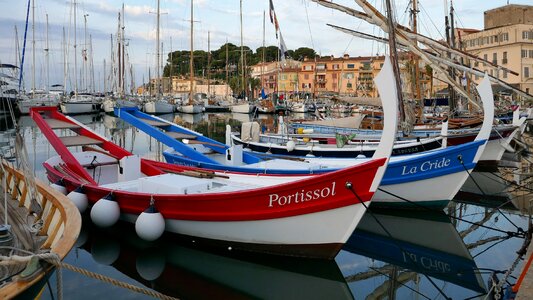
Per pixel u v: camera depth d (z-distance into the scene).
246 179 10.80
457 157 11.62
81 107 55.91
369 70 78.00
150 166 12.16
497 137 19.00
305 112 63.34
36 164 19.44
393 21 18.19
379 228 11.64
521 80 54.78
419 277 8.73
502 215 12.98
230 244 8.88
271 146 17.81
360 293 8.05
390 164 11.93
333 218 7.95
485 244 10.55
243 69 85.69
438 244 10.55
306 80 94.94
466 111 31.16
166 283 8.12
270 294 8.05
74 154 13.20
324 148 16.59
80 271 4.73
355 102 23.66
